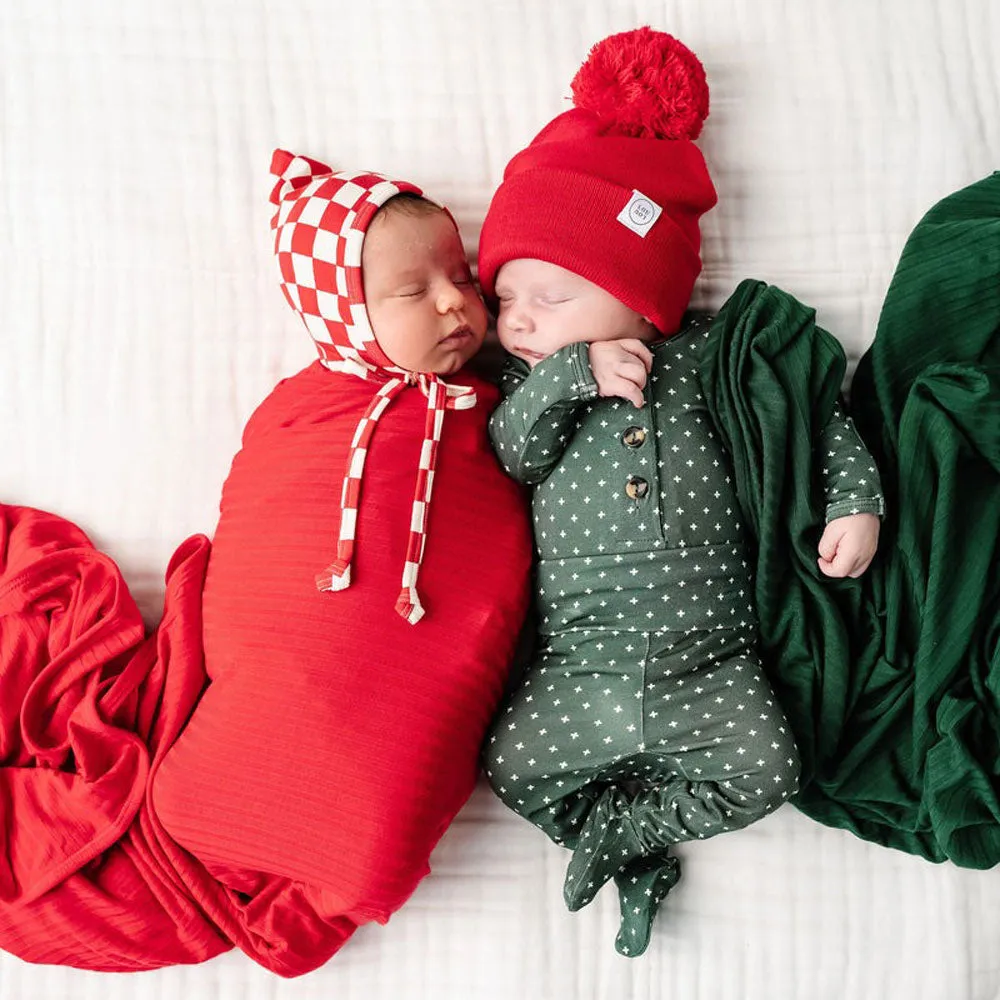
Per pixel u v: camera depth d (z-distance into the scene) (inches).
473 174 50.2
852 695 45.3
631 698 42.5
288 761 42.2
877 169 49.3
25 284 51.7
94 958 44.6
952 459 42.7
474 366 49.7
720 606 43.8
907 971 45.4
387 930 46.8
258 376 51.1
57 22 51.9
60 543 49.3
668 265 43.6
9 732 46.8
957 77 49.4
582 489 44.0
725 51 49.7
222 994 46.3
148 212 51.5
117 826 44.6
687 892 46.5
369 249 42.8
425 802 42.3
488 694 44.6
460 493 44.7
